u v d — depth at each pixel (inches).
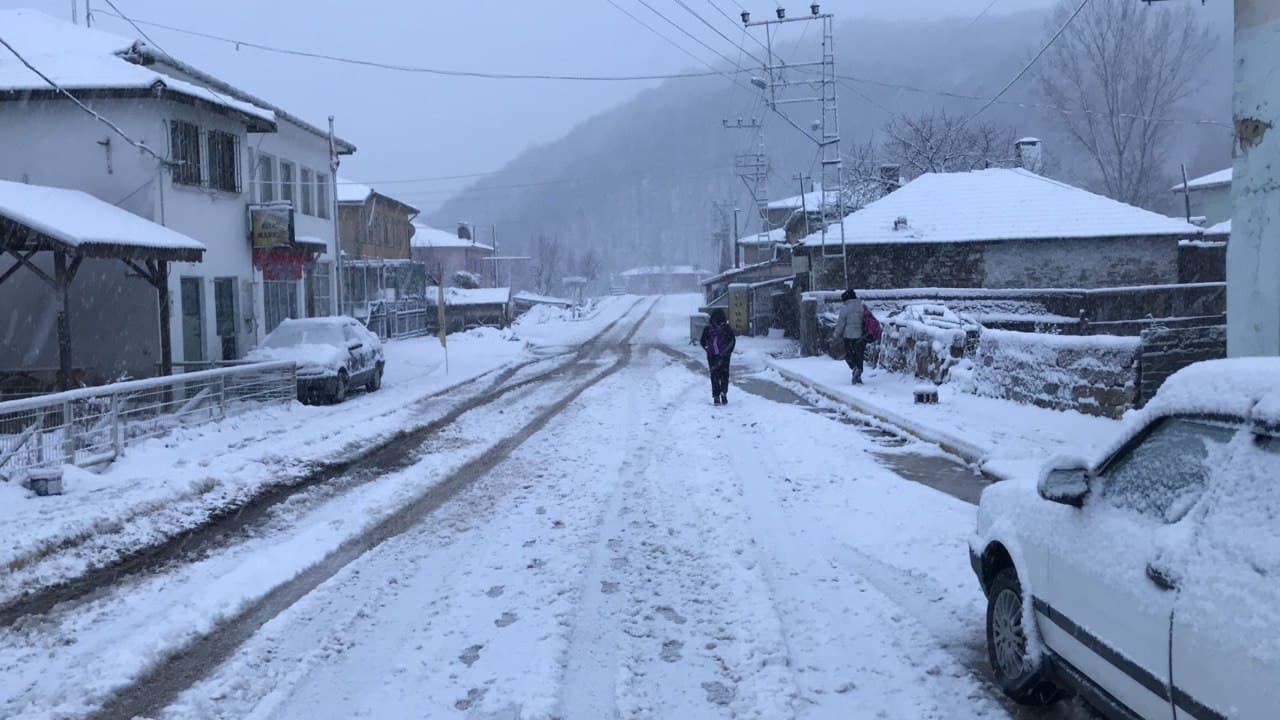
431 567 299.0
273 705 195.6
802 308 1243.2
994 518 205.8
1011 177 1477.6
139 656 224.5
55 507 390.6
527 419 669.9
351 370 845.8
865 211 1417.3
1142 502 152.9
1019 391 610.5
